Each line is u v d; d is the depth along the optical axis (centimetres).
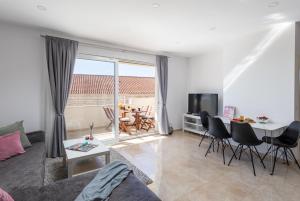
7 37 305
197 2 233
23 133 272
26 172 188
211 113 467
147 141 441
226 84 407
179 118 563
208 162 308
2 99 304
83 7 247
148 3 236
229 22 298
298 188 224
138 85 628
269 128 281
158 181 244
